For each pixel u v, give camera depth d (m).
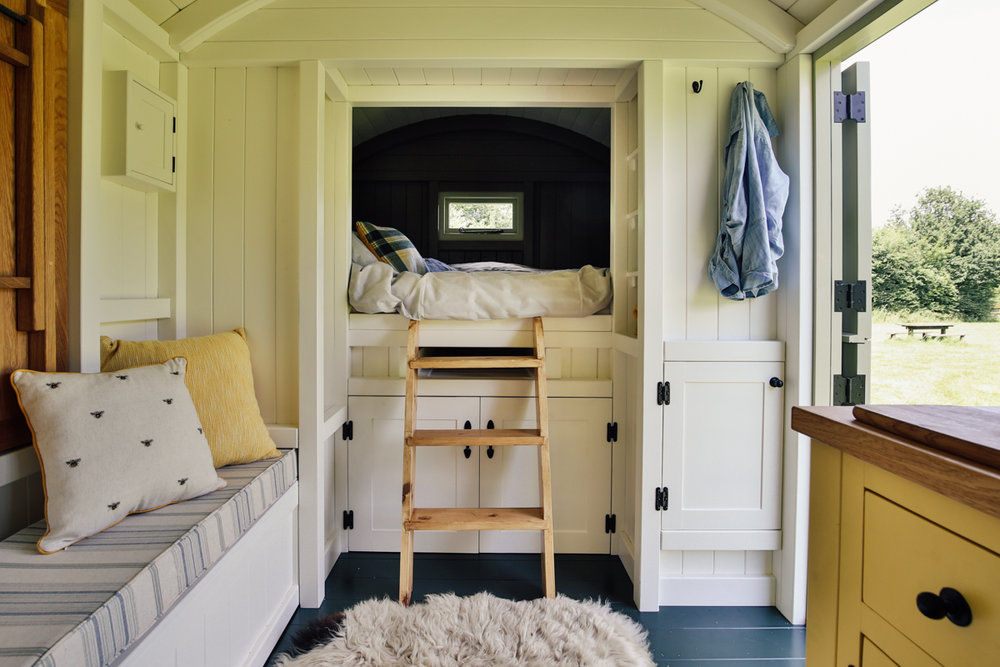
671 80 2.12
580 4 2.04
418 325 2.37
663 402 2.10
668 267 2.13
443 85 2.46
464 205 3.55
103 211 1.75
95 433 1.33
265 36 2.02
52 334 1.51
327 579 2.30
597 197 3.54
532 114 3.36
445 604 2.02
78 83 1.56
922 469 0.68
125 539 1.27
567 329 2.52
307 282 2.04
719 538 2.12
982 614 0.62
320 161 2.07
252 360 2.11
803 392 2.02
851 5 1.73
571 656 1.76
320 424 2.08
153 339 2.01
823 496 0.93
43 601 1.02
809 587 0.96
